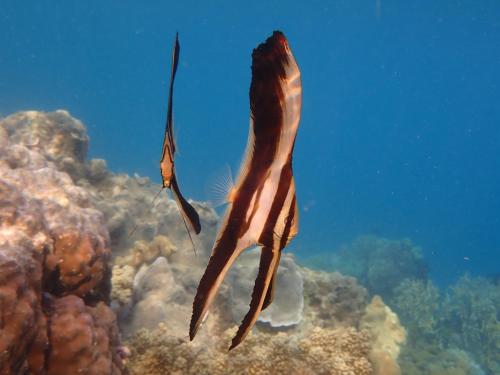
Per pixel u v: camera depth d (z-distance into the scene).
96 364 2.94
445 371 9.47
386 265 18.23
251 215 1.06
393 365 5.71
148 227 7.48
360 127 137.25
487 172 124.88
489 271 34.66
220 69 130.50
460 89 108.50
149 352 4.30
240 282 7.31
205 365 4.36
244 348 4.88
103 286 3.94
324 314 7.99
